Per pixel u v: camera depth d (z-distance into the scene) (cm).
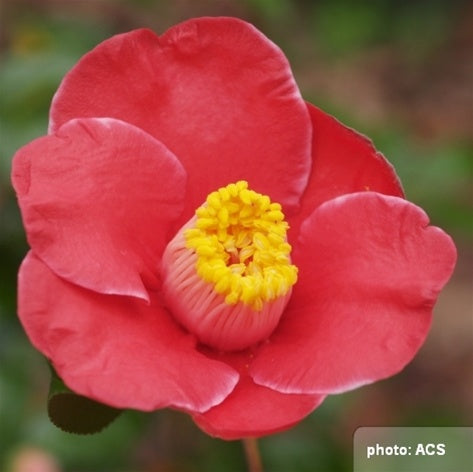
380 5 80
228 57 43
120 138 42
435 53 82
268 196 43
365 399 62
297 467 55
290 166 44
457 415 58
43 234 40
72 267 41
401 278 42
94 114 43
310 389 41
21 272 40
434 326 67
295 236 44
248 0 68
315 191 44
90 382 39
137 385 40
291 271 42
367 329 42
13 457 51
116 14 77
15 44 65
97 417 41
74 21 67
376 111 76
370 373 41
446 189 59
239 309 42
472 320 67
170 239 43
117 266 41
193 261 42
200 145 43
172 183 43
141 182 43
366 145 43
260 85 43
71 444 52
